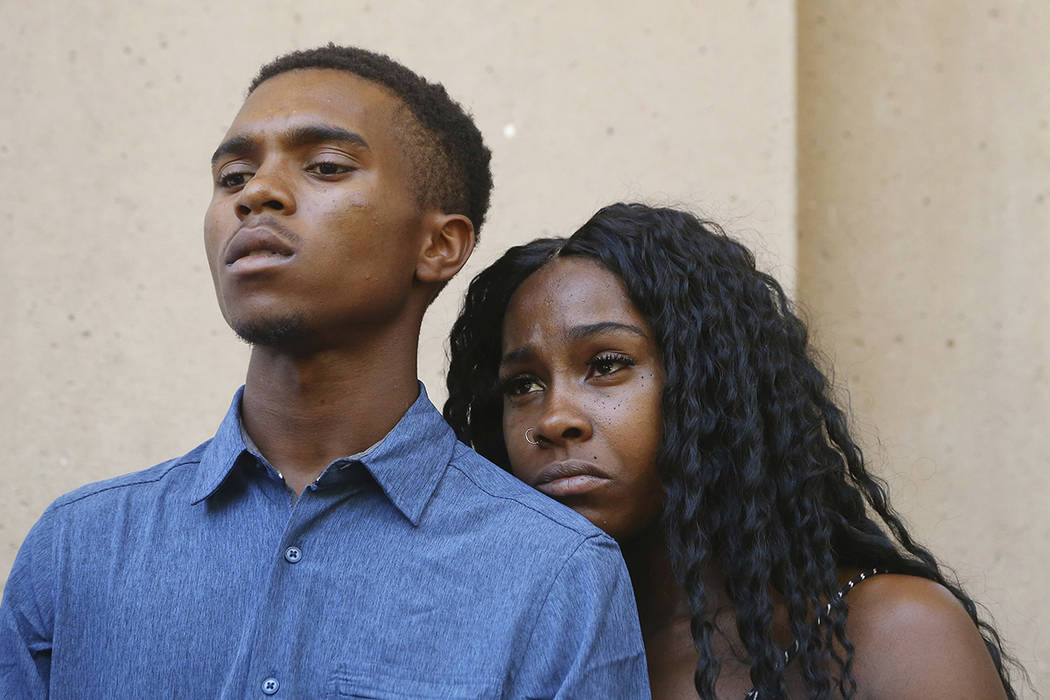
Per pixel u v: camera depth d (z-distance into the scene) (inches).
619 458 84.7
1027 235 144.8
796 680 85.2
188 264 134.5
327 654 70.7
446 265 81.8
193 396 132.3
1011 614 138.2
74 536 75.2
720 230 96.8
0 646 74.3
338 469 75.1
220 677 70.6
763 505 86.7
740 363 88.3
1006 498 140.9
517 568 73.2
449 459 79.5
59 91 138.3
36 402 133.0
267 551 73.6
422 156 80.5
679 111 135.8
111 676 71.3
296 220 74.2
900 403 142.1
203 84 137.5
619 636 73.8
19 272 135.3
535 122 136.7
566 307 86.4
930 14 147.5
